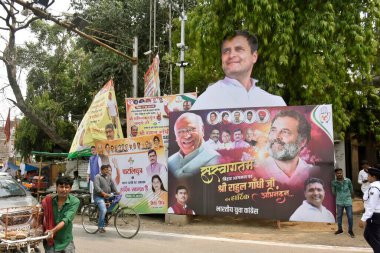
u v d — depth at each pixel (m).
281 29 12.89
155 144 12.95
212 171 12.11
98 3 22.94
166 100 15.18
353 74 14.62
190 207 12.20
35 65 26.75
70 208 4.97
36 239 5.22
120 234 10.27
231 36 13.60
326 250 8.81
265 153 11.66
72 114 27.31
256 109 11.88
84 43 24.36
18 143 30.27
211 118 12.30
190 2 22.88
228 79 13.62
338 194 10.53
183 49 16.94
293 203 11.27
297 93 14.20
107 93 14.87
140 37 23.50
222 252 8.55
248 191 11.70
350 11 13.53
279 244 9.44
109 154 13.49
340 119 13.51
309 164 11.24
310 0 13.28
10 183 9.91
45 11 12.74
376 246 5.89
